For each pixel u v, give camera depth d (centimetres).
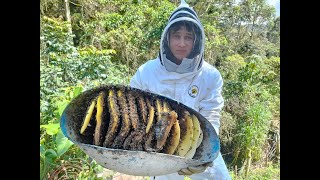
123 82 584
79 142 162
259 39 749
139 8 784
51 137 333
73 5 837
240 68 654
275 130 570
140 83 242
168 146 174
